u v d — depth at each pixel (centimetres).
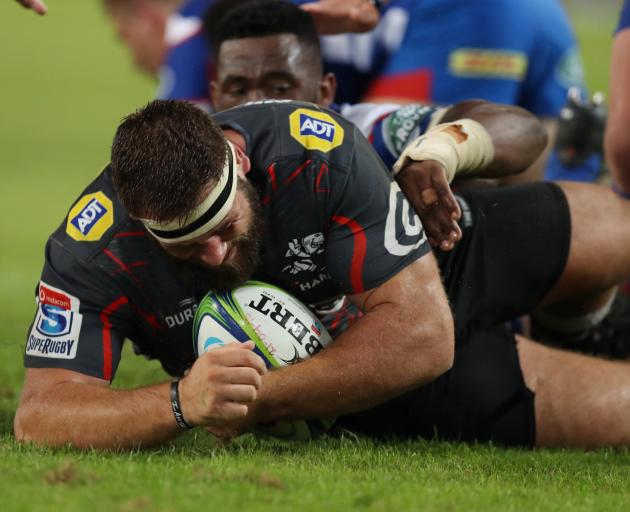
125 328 1483
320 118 1468
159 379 1980
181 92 2820
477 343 1744
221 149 1304
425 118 1825
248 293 1435
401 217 1455
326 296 1522
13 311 2800
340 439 1581
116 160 1309
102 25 12562
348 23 2120
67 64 10481
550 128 3056
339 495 1177
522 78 3016
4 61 10550
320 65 1972
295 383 1394
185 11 2828
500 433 1717
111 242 1429
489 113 1742
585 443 1738
